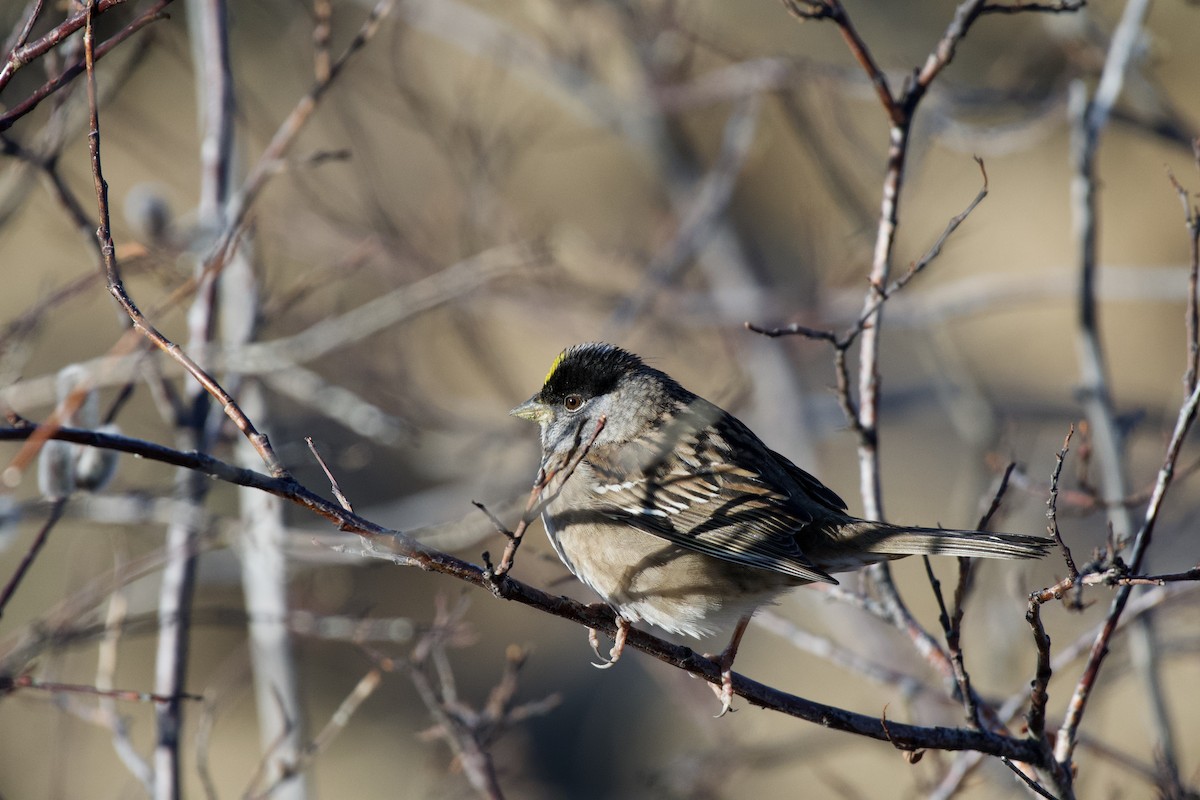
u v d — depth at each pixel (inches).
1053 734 305.6
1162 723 346.0
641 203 727.1
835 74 507.2
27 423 179.9
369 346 541.0
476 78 594.9
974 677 502.9
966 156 662.5
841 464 738.2
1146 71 530.3
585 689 714.2
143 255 309.7
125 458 461.1
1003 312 787.4
